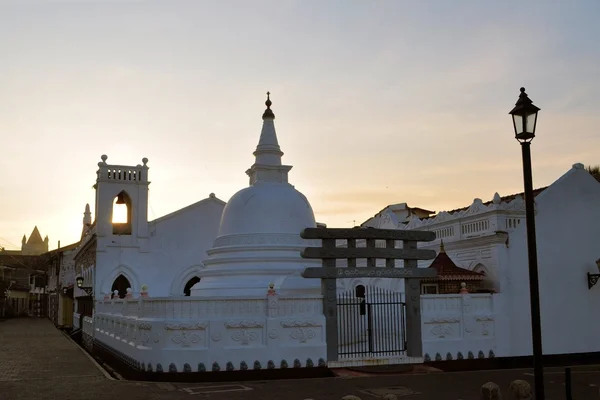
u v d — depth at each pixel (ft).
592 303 78.89
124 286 112.68
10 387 58.39
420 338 69.87
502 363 72.79
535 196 81.10
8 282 283.59
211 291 82.64
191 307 63.16
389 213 112.57
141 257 113.19
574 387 58.13
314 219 93.81
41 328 179.52
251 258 83.92
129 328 72.43
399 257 70.13
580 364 76.33
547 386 58.59
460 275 76.48
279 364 63.57
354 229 68.54
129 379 66.23
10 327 184.03
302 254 66.49
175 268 115.34
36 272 306.55
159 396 52.49
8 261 322.75
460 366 70.74
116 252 111.65
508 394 53.42
